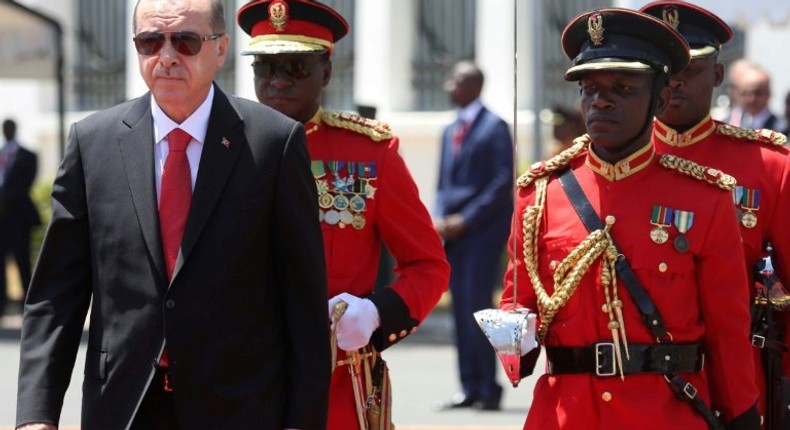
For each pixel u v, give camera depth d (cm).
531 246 922
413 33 3183
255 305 808
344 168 996
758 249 1033
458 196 1822
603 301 893
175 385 793
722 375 902
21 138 3406
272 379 809
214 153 809
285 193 815
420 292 987
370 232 1000
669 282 890
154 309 798
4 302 2847
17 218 2842
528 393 1964
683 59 902
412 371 2153
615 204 904
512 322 897
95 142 822
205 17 809
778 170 1035
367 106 1586
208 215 800
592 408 895
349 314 952
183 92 806
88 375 816
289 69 988
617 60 882
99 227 811
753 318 1023
